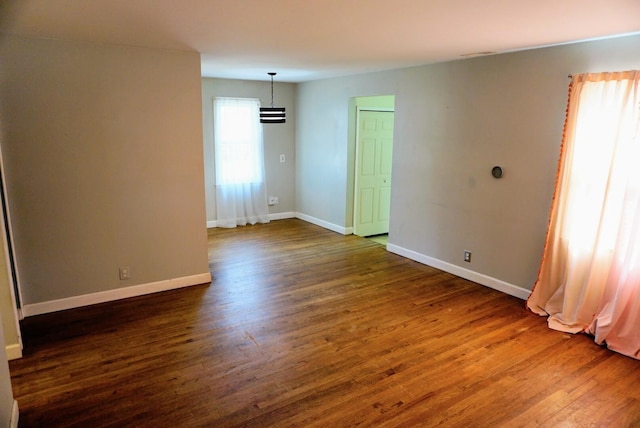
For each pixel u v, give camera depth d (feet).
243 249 19.49
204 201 14.57
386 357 10.34
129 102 12.70
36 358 10.08
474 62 14.37
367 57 14.37
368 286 15.06
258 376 9.48
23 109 11.36
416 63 15.87
